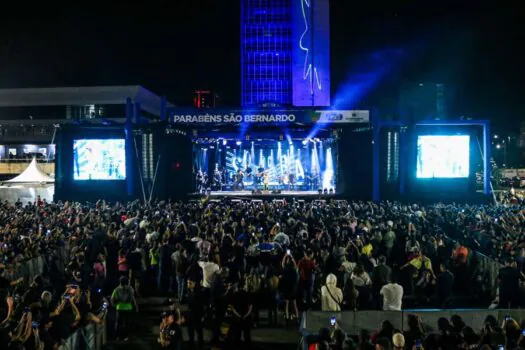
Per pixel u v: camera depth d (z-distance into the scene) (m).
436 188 37.59
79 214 21.59
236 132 41.44
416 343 8.88
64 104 72.19
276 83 77.31
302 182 46.53
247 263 16.09
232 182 46.03
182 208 25.00
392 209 26.00
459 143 37.38
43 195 37.81
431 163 37.44
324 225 19.69
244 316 12.19
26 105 72.44
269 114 36.41
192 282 12.74
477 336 9.12
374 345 8.47
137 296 16.73
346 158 39.53
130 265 16.19
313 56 70.69
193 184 42.03
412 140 37.44
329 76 71.12
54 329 9.91
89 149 37.25
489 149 37.00
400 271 17.27
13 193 37.53
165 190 37.72
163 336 10.05
